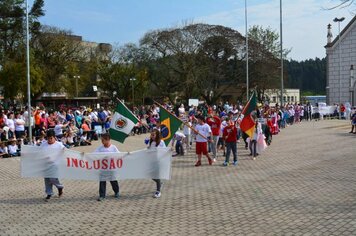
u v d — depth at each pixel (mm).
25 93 51906
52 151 11117
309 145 22719
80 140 23641
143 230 8227
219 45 60062
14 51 54375
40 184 13328
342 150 20156
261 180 13055
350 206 9578
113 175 11078
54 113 24594
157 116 31281
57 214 9602
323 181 12594
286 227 8164
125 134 14188
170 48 60188
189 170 15461
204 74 58750
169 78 61219
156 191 11250
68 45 64188
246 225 8375
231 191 11562
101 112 27516
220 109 37562
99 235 7996
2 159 18922
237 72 61781
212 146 18141
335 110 50531
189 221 8758
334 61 57000
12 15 53438
